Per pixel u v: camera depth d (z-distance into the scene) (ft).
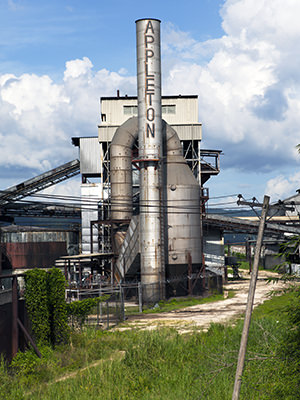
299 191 46.98
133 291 171.32
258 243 32.78
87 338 90.94
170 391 56.03
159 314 136.77
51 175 248.32
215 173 245.24
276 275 261.03
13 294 78.89
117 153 189.47
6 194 241.76
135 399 54.75
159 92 168.04
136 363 68.39
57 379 69.05
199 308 145.38
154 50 167.84
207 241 230.07
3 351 74.28
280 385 34.22
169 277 173.27
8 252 204.33
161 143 168.04
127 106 241.35
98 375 64.23
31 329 85.66
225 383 51.42
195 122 241.96
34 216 251.19
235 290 194.90
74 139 253.65
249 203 89.04
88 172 245.86
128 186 188.96
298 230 224.33
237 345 66.13
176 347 74.49
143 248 162.91
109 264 201.67
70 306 97.86
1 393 58.13
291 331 35.55
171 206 171.22
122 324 119.24
